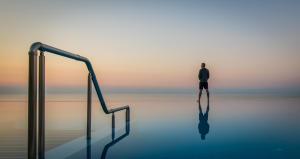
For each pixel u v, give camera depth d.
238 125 4.89
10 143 3.22
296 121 5.36
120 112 7.37
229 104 9.95
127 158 2.54
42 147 2.07
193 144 3.25
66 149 2.89
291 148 3.02
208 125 4.90
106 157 2.56
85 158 2.51
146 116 6.30
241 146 3.13
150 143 3.30
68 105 10.36
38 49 1.87
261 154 2.71
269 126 4.74
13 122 5.41
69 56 2.51
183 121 5.45
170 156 2.64
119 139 3.58
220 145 3.20
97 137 3.69
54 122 5.31
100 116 6.63
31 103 1.74
